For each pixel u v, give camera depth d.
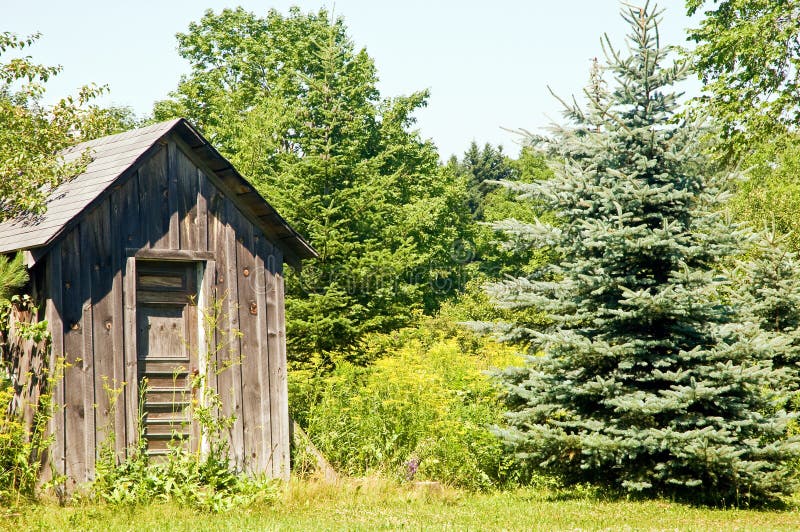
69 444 11.48
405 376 16.11
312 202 24.09
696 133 13.28
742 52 24.89
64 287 11.71
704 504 12.90
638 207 13.21
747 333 13.20
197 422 12.82
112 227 12.23
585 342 12.83
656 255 13.23
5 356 12.31
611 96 13.83
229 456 12.93
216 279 13.18
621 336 13.26
